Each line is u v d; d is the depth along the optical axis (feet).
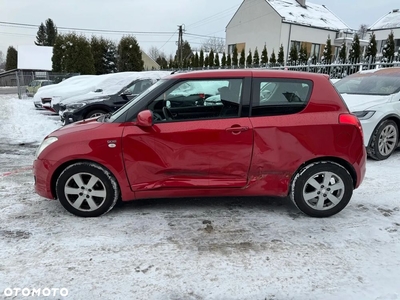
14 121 34.88
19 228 10.60
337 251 9.45
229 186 11.20
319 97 11.15
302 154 10.99
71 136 10.92
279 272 8.43
